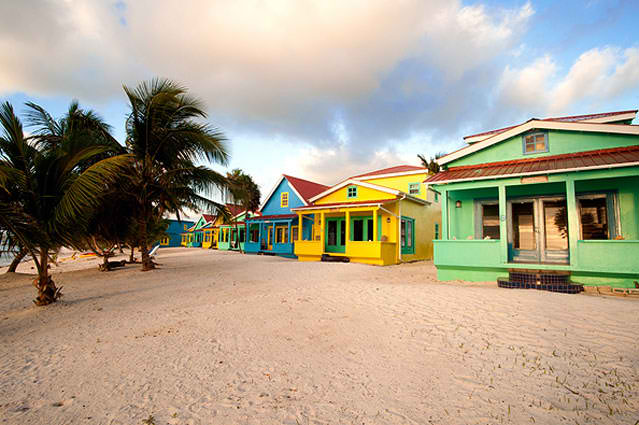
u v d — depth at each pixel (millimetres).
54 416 3295
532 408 3107
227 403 3441
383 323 5719
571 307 5840
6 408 3455
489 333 4918
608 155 8375
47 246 7820
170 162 13523
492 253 8984
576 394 3285
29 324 6602
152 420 3168
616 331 4664
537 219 9508
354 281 9891
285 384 3807
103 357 4730
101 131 12344
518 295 6773
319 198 20266
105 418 3234
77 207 7543
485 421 2949
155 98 11695
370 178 23312
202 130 12727
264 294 8273
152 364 4438
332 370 4105
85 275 13820
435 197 22984
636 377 3479
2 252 7812
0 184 7047
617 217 8469
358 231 18594
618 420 2852
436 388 3564
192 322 6176
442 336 4961
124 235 15031
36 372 4316
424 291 7609
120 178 11758
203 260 18922
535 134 9820
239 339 5242
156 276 12242
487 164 10352
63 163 8102
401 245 17625
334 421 3059
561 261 9039
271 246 25688
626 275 7516
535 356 4121
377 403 3332
